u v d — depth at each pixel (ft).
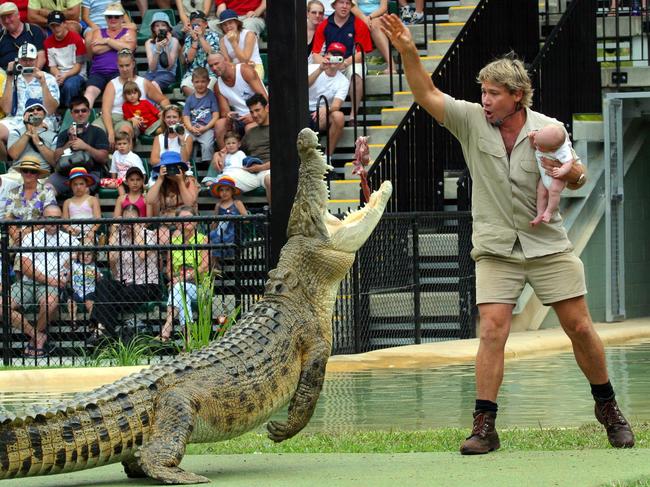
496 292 54.90
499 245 54.95
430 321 117.91
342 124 136.98
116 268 113.91
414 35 148.25
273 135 86.07
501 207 55.11
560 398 77.82
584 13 131.64
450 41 145.79
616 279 133.59
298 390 52.26
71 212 125.29
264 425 68.33
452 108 55.77
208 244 104.99
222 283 106.22
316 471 50.24
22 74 140.36
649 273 144.87
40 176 133.59
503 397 78.84
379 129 138.41
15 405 80.48
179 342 106.01
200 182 139.54
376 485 46.26
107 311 109.50
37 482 49.67
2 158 138.10
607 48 144.87
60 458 45.21
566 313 55.16
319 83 138.10
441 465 50.83
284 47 85.05
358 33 144.05
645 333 122.62
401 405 76.95
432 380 89.10
